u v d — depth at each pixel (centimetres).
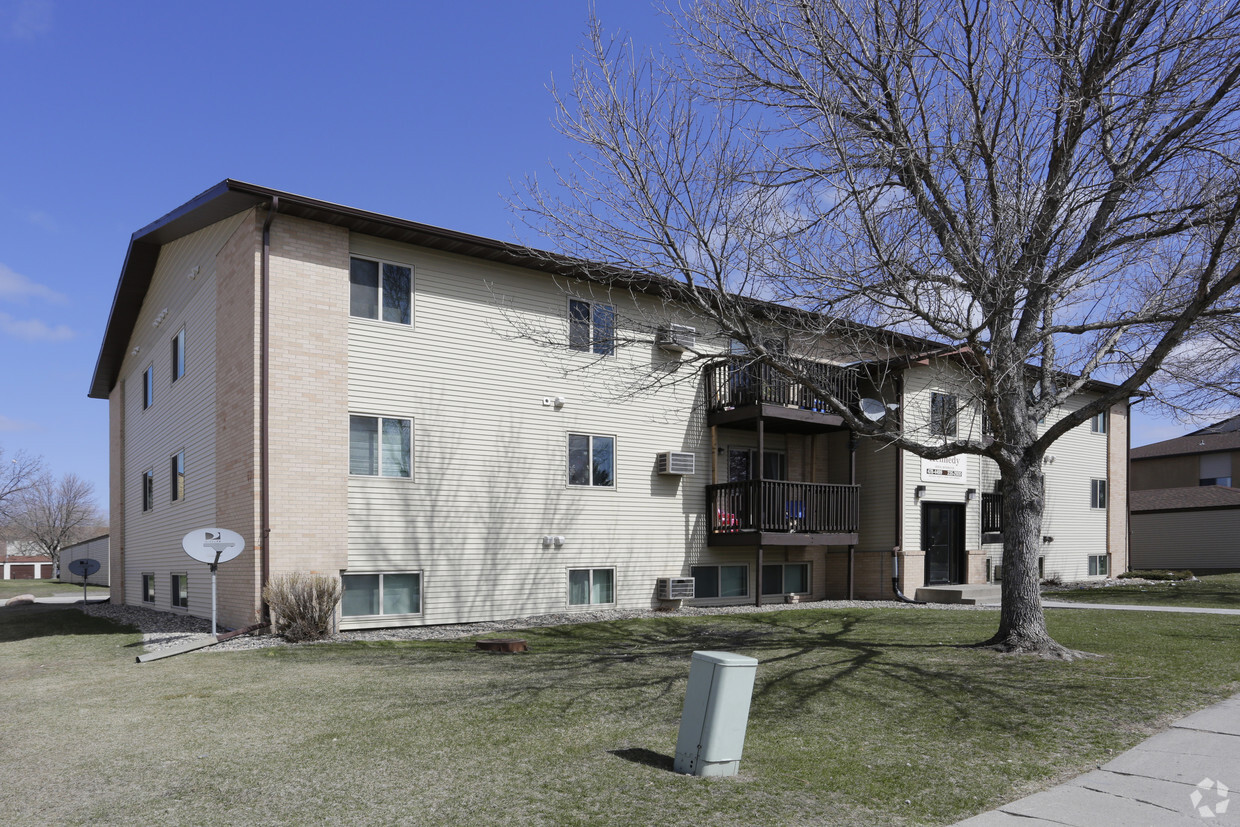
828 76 1046
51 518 6288
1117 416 2834
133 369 2234
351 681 914
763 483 1747
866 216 977
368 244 1435
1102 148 1037
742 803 510
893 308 1015
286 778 568
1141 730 679
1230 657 1011
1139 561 3381
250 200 1324
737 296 1072
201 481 1571
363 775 571
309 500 1332
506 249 1508
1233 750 620
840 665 970
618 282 1695
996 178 1009
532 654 1114
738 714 572
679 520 1803
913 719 722
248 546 1315
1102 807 505
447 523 1478
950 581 2120
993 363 1045
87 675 1020
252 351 1318
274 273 1323
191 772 588
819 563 2045
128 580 2253
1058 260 1026
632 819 482
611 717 734
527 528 1573
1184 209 984
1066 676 895
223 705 806
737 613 1639
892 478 1972
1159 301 1108
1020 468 1085
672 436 1811
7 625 1753
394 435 1439
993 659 1000
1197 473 3853
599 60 1046
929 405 2003
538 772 573
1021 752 623
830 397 1100
